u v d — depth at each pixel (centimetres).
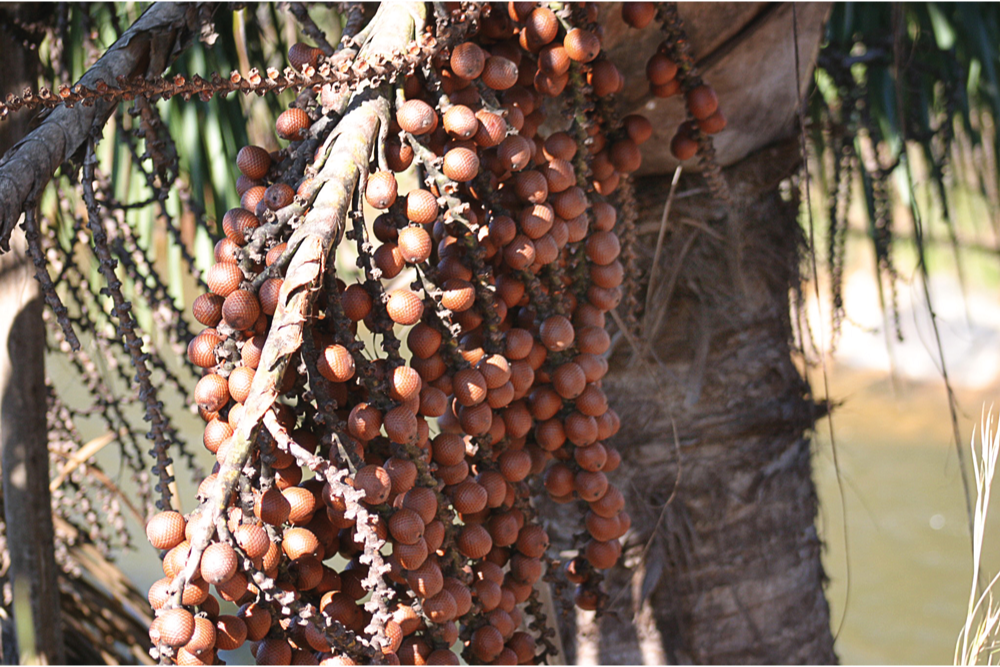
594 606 349
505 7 337
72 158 320
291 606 294
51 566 405
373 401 306
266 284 298
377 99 315
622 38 383
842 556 1265
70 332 311
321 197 303
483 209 332
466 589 315
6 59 392
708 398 454
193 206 373
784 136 459
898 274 491
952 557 1245
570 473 338
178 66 474
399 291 309
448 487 319
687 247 441
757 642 459
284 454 302
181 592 291
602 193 357
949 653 1045
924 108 598
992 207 639
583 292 340
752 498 459
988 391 1614
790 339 488
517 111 331
